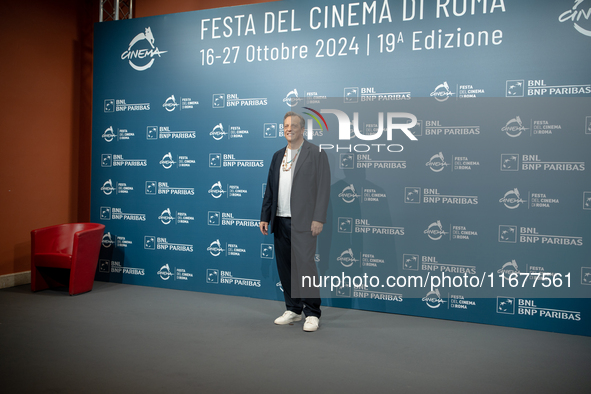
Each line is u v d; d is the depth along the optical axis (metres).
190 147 4.14
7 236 4.18
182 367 2.30
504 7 3.18
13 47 4.21
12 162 4.22
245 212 3.95
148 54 4.30
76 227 4.22
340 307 3.62
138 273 4.32
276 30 3.84
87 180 4.85
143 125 4.32
